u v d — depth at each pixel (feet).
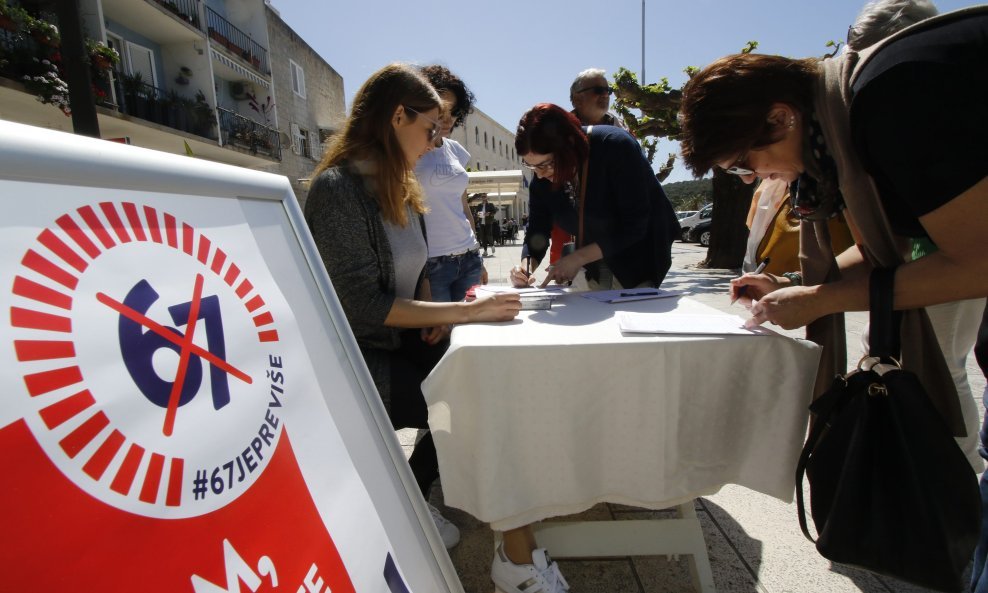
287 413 2.53
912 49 3.13
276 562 2.22
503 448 4.42
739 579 5.44
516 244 83.87
